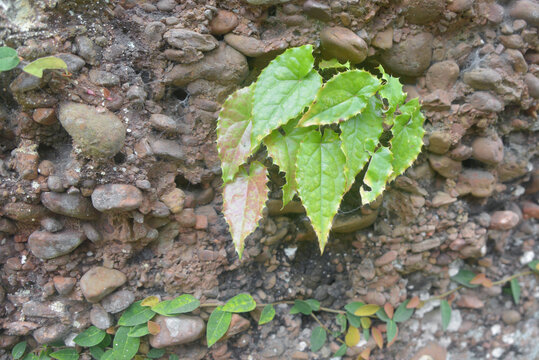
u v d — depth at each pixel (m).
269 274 0.52
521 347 0.59
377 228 0.52
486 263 0.55
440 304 0.56
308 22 0.44
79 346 0.46
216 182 0.48
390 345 0.54
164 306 0.45
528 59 0.48
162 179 0.44
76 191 0.40
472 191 0.50
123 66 0.41
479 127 0.47
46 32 0.39
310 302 0.52
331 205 0.40
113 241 0.44
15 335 0.45
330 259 0.54
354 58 0.44
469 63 0.47
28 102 0.39
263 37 0.44
